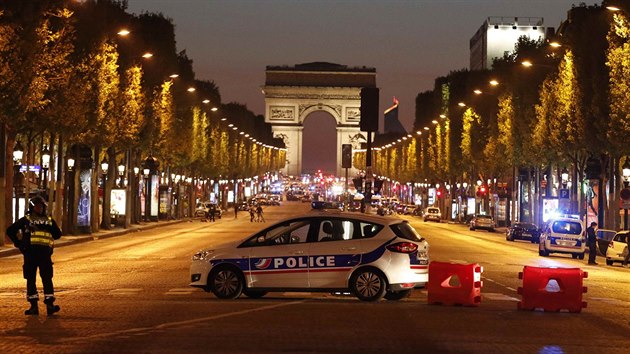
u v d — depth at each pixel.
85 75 66.62
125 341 19.20
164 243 66.06
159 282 33.94
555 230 60.03
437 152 150.12
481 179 123.06
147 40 98.31
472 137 119.25
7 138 58.12
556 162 83.50
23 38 49.19
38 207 23.73
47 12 51.00
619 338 21.09
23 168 63.12
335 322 22.72
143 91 92.31
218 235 80.38
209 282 27.97
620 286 37.19
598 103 65.50
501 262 50.44
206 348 18.34
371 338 20.09
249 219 132.88
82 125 65.69
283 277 27.58
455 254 56.97
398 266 27.33
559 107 72.56
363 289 27.41
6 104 49.47
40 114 57.72
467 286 27.09
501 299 29.78
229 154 182.88
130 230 86.62
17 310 24.72
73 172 72.50
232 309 25.22
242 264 27.77
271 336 20.11
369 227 27.72
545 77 86.38
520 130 89.81
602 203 71.44
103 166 79.94
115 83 73.44
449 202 148.12
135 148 96.38
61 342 19.00
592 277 42.25
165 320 22.72
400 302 28.00
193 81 122.12
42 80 50.81
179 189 125.44
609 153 67.19
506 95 96.88
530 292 26.55
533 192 105.50
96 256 50.56
